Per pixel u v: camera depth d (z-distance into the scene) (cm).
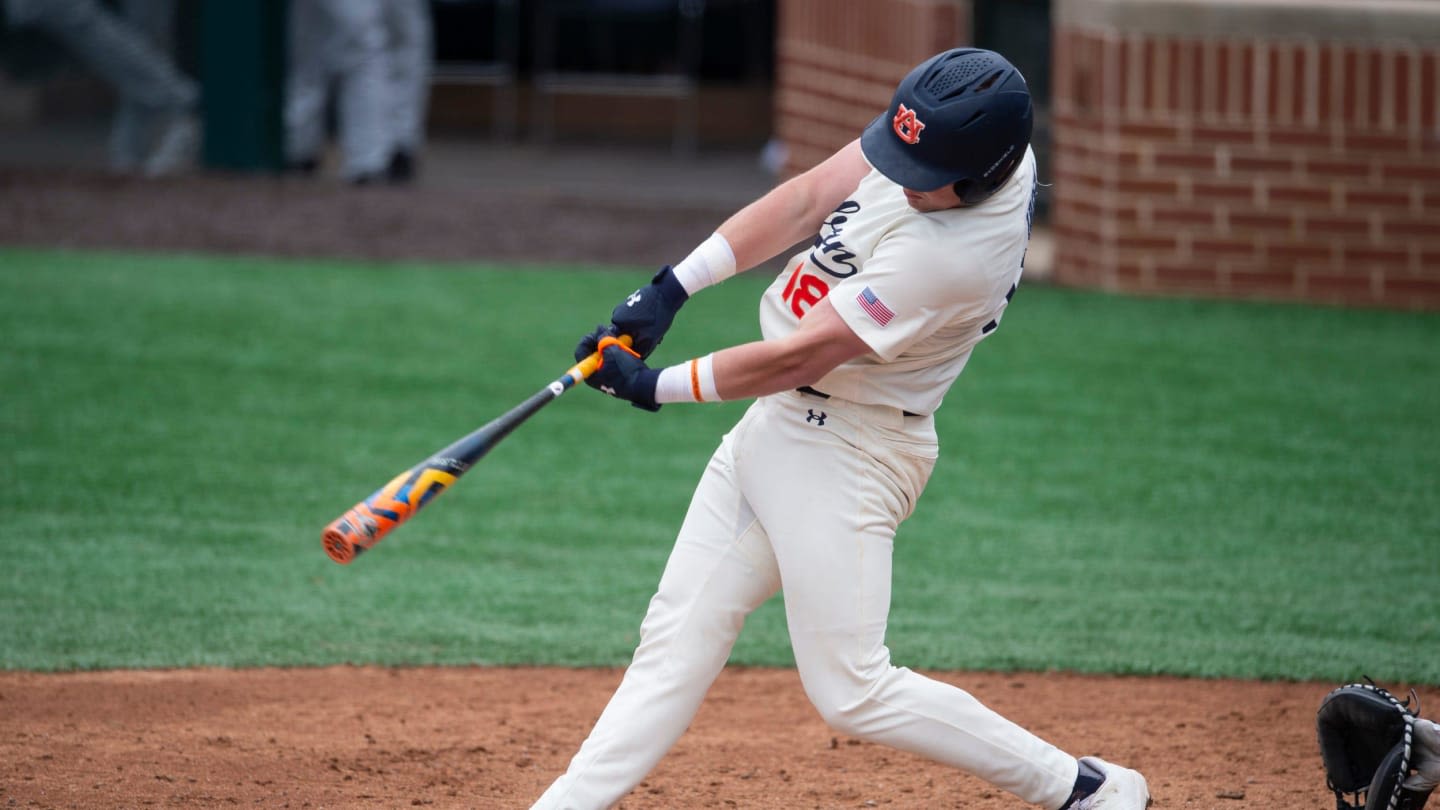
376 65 5259
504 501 2781
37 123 6000
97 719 1841
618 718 1347
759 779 1712
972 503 2791
